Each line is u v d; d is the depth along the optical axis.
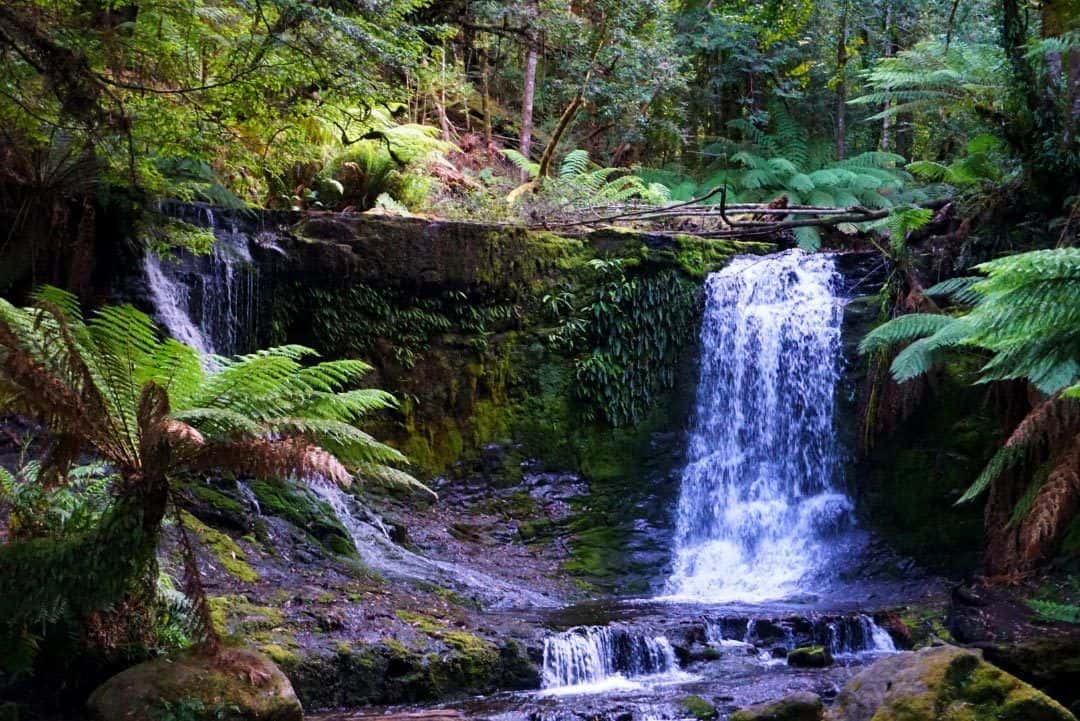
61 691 5.68
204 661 5.70
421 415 12.12
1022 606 8.74
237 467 5.79
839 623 8.66
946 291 10.85
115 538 5.60
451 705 6.98
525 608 9.34
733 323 13.02
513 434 12.43
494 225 12.56
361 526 10.30
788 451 12.35
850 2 18.41
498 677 7.46
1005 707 5.42
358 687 6.92
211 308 10.90
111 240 9.93
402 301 12.18
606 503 12.16
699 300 13.23
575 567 11.25
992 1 16.86
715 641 8.62
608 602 10.11
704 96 19.97
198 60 8.78
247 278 11.33
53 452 5.52
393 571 9.33
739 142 20.12
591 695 7.23
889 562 11.00
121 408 5.80
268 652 6.66
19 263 9.34
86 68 7.17
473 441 12.29
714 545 12.02
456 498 11.90
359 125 12.70
